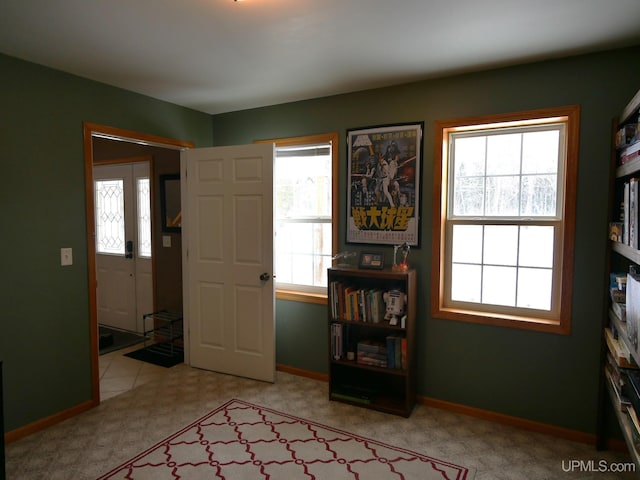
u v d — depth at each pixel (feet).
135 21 6.53
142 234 14.73
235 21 6.52
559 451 7.89
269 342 10.95
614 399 6.93
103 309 16.02
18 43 7.38
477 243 9.41
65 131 8.94
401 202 9.86
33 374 8.50
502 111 8.65
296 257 11.82
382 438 8.31
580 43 7.36
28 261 8.38
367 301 9.48
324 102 10.80
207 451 7.82
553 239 8.63
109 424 8.82
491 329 9.05
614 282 7.39
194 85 9.85
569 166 8.05
